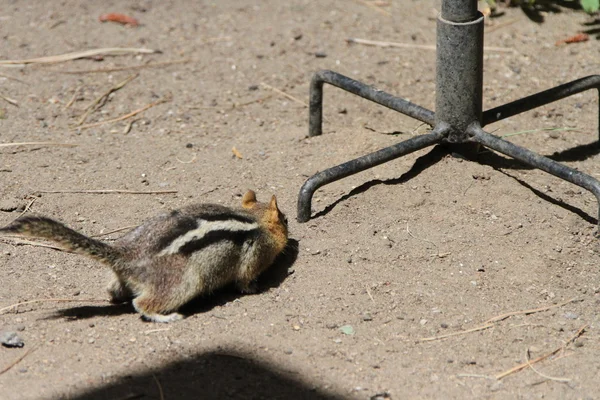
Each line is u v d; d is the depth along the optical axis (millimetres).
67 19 13695
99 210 9219
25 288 7988
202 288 7641
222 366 6941
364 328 7453
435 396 6664
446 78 9086
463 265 8219
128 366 6926
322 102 10727
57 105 11438
